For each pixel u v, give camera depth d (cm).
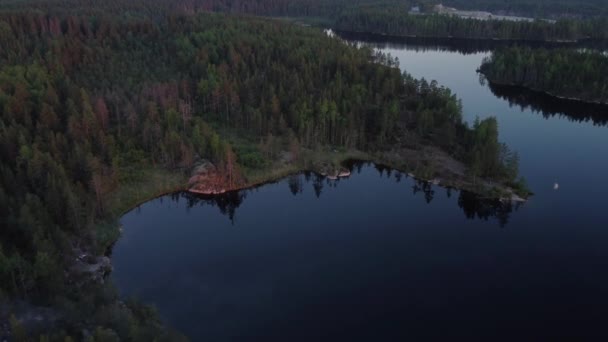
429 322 7156
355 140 13000
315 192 11250
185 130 12262
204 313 7294
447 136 12731
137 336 6159
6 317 6212
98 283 7550
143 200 10469
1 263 6538
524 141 14738
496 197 10662
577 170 12544
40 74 13475
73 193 8850
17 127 10525
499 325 7081
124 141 11612
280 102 14125
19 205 8056
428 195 11069
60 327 6147
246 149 12350
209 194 10844
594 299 7619
